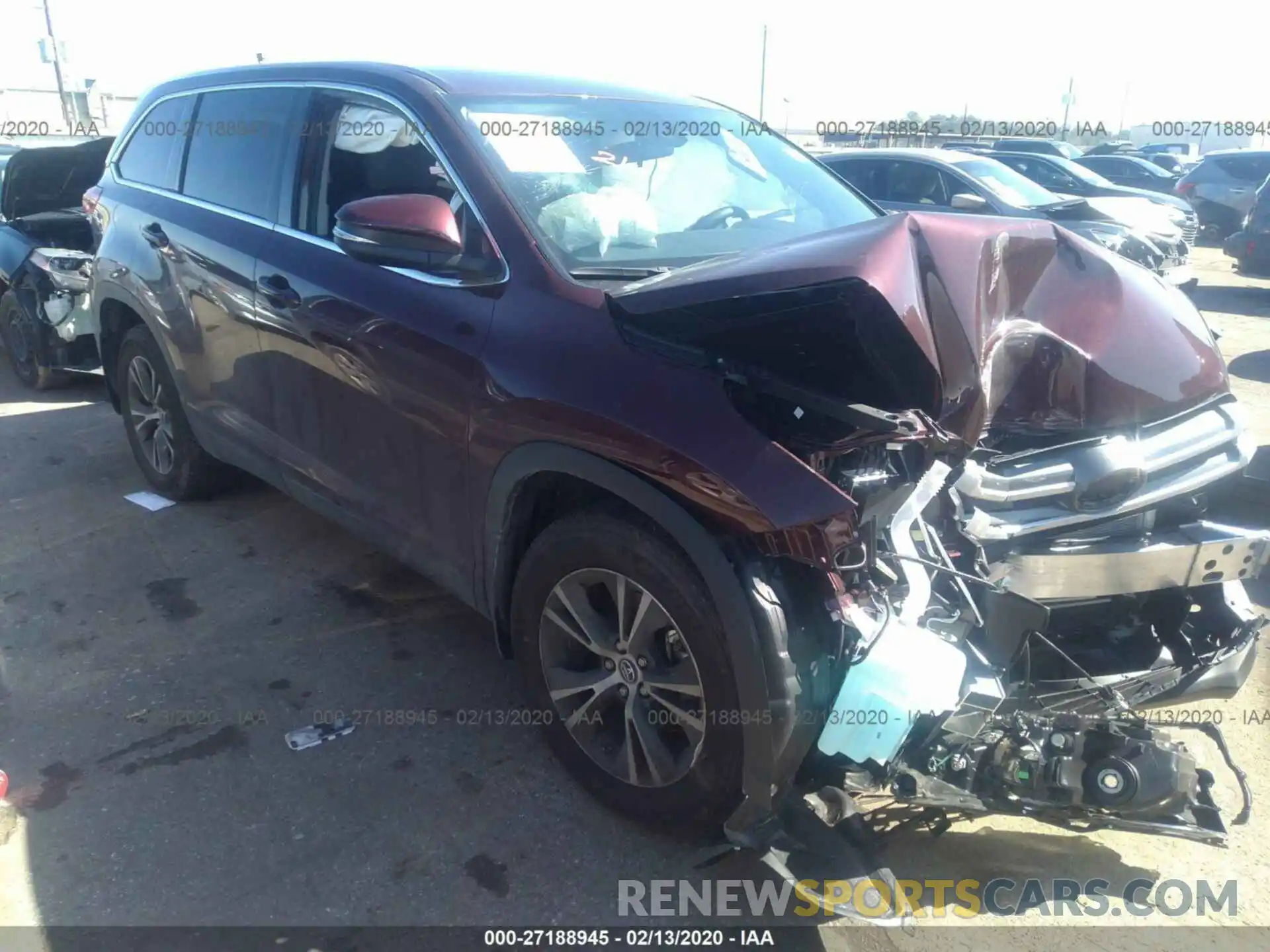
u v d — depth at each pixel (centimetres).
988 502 256
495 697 345
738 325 239
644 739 269
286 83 394
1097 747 243
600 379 255
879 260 231
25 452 586
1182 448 272
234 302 389
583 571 271
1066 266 297
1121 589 266
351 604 407
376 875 266
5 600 407
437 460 306
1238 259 1139
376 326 319
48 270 658
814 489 225
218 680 352
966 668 238
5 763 307
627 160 341
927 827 279
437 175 319
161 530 473
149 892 258
